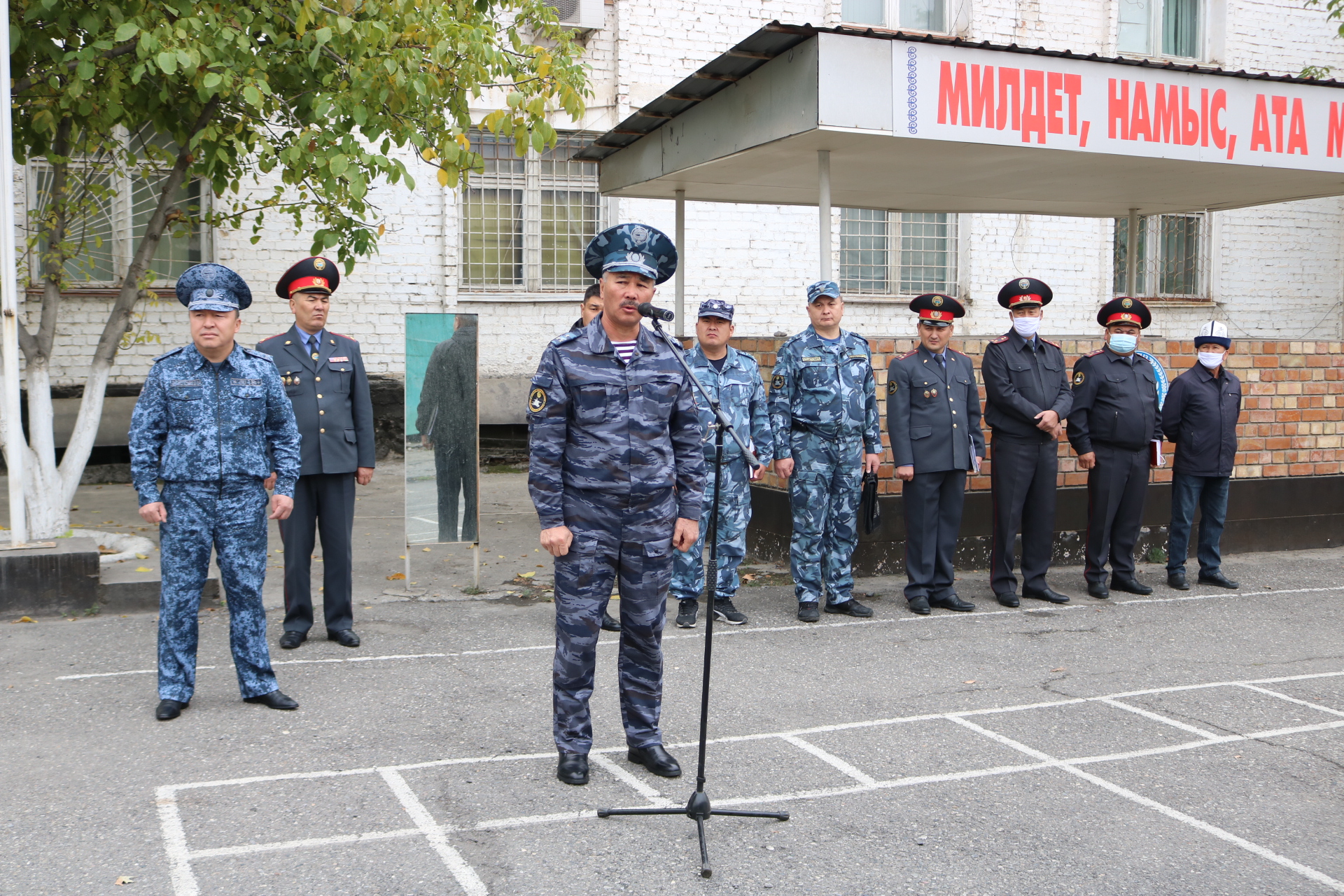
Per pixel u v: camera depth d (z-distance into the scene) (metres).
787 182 9.45
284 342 6.04
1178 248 15.84
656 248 4.17
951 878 3.52
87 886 3.38
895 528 8.12
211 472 4.88
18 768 4.30
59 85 7.63
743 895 3.39
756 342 8.55
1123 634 6.62
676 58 13.39
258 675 5.05
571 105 7.93
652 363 4.20
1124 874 3.56
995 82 7.24
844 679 5.64
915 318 14.67
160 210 8.06
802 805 4.07
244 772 4.29
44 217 9.12
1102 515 7.57
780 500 8.38
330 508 6.09
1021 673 5.79
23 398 11.25
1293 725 5.03
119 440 11.64
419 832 3.79
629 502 4.18
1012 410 7.20
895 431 6.98
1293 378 9.31
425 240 12.73
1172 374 8.91
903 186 9.57
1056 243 15.16
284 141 8.12
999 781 4.32
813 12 13.90
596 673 5.72
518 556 8.68
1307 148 8.28
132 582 6.67
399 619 6.75
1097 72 7.55
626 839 3.76
